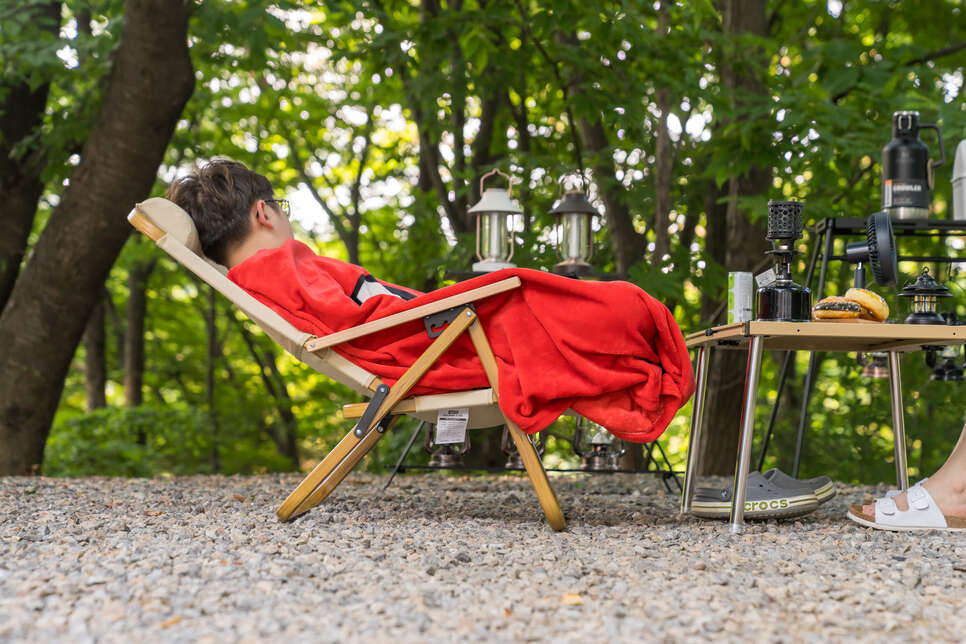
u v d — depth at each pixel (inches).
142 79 207.8
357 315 110.8
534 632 62.4
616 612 67.8
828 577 81.0
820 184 228.1
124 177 209.9
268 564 82.8
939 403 284.7
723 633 63.3
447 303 108.7
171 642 59.0
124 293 510.6
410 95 277.1
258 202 119.3
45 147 233.3
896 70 238.7
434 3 296.4
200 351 534.9
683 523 118.6
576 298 108.3
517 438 110.0
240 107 350.3
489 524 113.9
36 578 76.2
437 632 62.4
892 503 111.0
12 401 211.5
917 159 138.1
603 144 292.7
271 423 501.7
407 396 113.0
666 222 234.5
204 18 205.6
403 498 151.9
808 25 304.0
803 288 113.3
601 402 108.8
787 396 316.2
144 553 87.4
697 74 235.1
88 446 344.8
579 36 277.4
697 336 126.3
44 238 213.6
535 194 296.5
